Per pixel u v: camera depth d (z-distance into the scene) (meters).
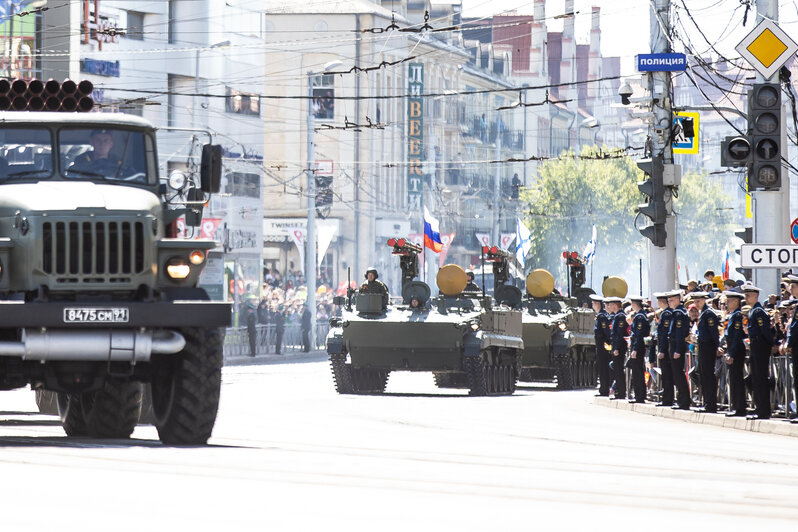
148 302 36.03
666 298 73.88
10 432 45.28
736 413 60.72
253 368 122.00
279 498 24.33
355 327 84.94
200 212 39.84
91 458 31.27
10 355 35.44
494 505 24.22
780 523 22.81
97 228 36.25
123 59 147.12
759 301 63.00
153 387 39.19
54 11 131.25
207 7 159.88
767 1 61.53
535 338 98.94
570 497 26.12
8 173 38.88
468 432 50.84
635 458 39.78
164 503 23.14
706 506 25.23
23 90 40.03
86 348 35.66
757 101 56.25
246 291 168.25
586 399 83.62
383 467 32.00
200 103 159.38
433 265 188.12
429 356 84.81
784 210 62.47
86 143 39.44
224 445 38.25
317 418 58.12
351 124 130.62
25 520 20.62
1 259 36.38
